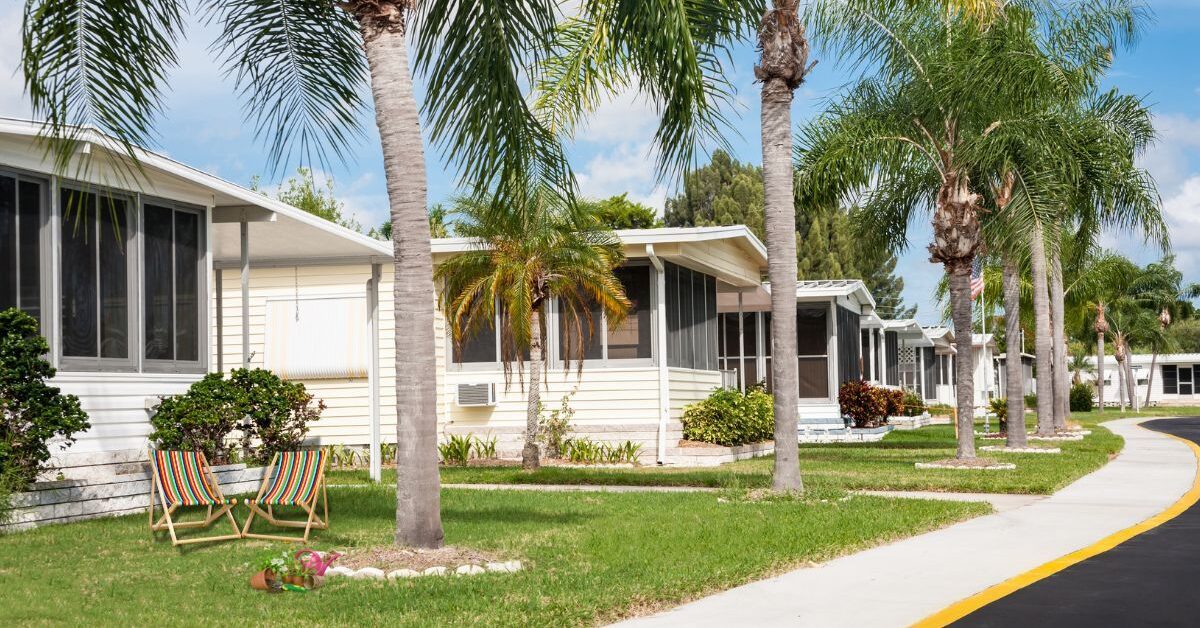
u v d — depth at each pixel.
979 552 9.29
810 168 18.89
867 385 30.47
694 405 21.44
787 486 13.43
